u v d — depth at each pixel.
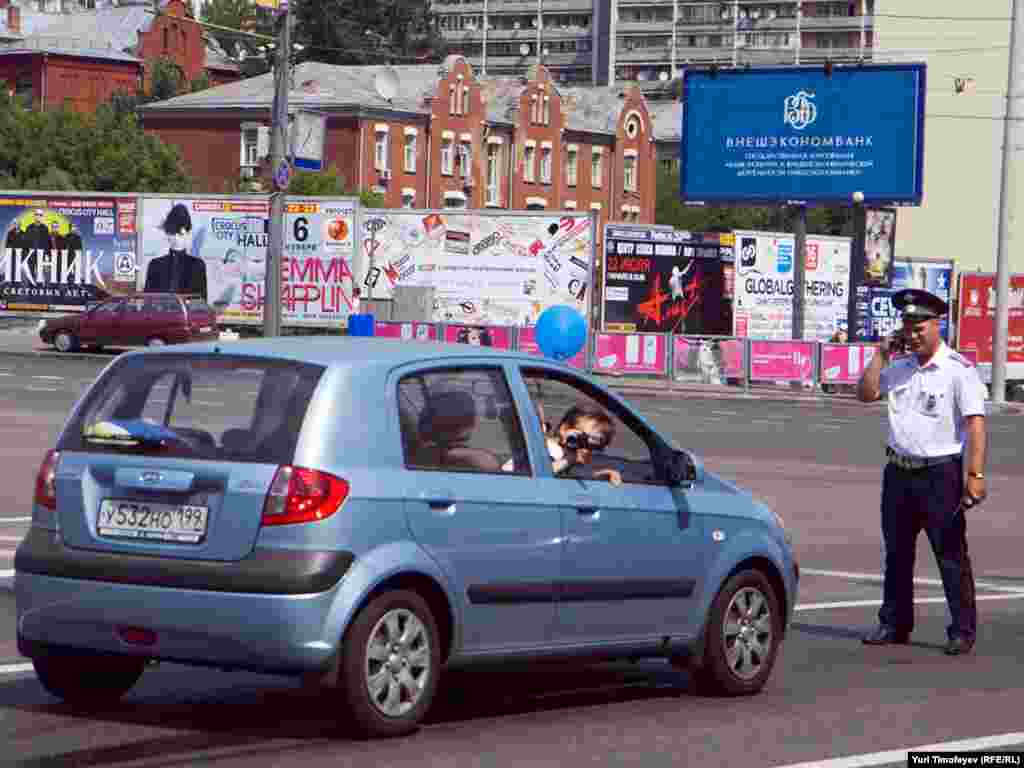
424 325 80.25
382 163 131.00
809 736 12.56
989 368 81.00
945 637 17.86
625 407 13.98
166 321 81.38
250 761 11.26
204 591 11.57
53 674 12.81
